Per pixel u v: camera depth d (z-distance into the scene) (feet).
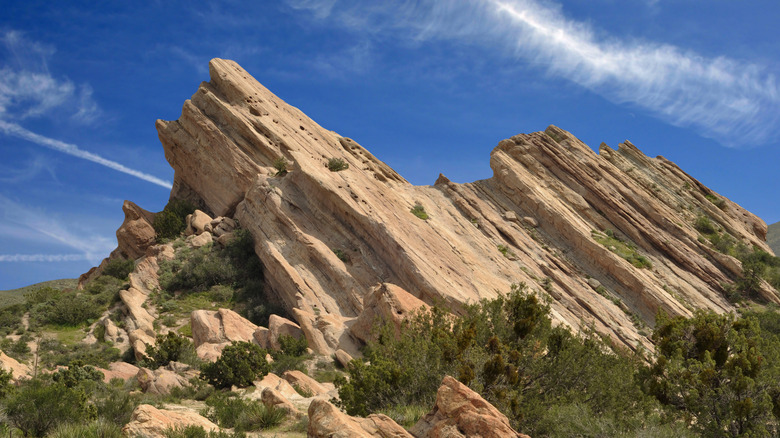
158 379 99.19
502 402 58.39
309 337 138.72
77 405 61.98
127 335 162.81
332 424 42.32
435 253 175.01
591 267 201.26
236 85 240.73
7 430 51.88
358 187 197.06
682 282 196.44
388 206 196.75
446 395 45.52
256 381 104.42
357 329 133.59
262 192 198.80
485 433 40.88
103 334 163.84
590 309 177.37
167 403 86.63
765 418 58.03
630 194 228.84
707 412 60.80
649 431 50.80
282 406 73.31
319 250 172.04
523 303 78.54
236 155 225.35
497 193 238.48
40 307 178.29
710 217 235.20
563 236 213.66
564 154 242.37
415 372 70.08
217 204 227.61
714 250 208.54
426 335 83.61
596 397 63.82
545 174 238.48
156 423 51.83
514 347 72.69
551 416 55.06
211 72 249.55
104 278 202.39
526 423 57.88
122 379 112.27
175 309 173.88
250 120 231.30
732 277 201.57
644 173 252.42
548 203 221.87
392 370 70.90
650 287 184.85
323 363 125.49
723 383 63.67
